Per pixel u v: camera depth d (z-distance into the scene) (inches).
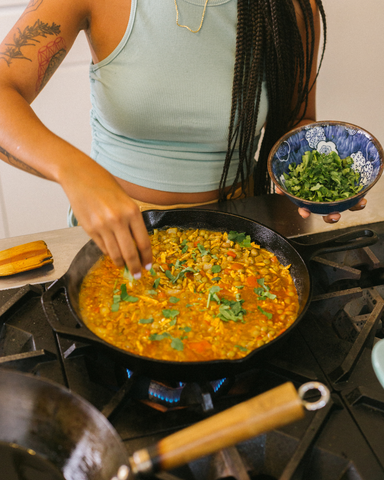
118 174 49.4
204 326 32.2
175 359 29.5
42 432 23.9
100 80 43.0
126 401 27.9
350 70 82.7
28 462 23.7
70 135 83.6
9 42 36.5
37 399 23.3
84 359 31.0
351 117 88.7
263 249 39.9
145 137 46.5
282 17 42.1
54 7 37.1
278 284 36.4
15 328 33.4
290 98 48.4
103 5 39.0
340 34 78.2
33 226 92.3
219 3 40.1
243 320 32.9
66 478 23.4
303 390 20.0
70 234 43.4
